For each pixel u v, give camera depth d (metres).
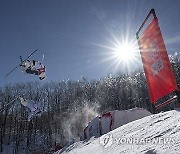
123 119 12.23
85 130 14.64
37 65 10.45
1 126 49.91
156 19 6.29
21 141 48.81
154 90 6.79
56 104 62.28
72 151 8.17
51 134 51.50
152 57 6.61
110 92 64.88
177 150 2.93
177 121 4.43
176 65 48.44
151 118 6.13
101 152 5.04
